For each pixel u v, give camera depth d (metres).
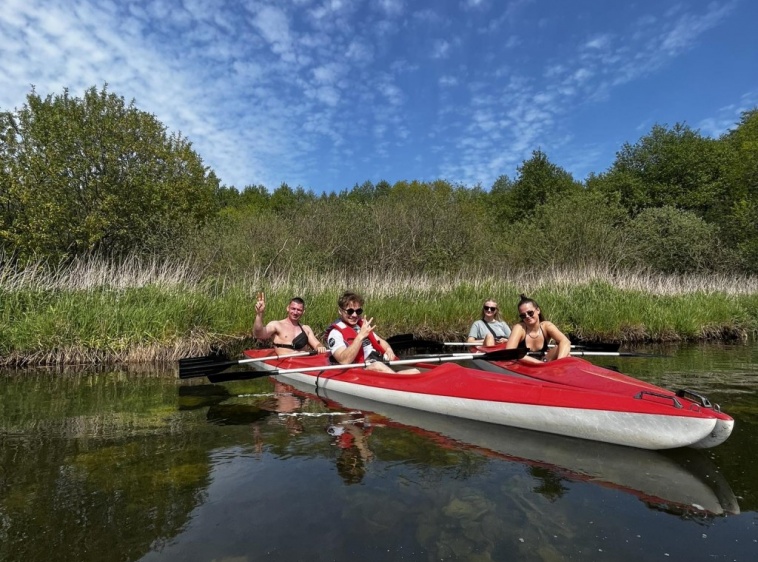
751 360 7.33
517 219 35.81
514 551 2.13
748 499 2.66
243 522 2.39
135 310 8.04
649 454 3.32
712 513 2.50
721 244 20.70
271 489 2.76
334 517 2.44
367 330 5.38
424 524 2.37
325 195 21.94
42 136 13.27
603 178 36.72
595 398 3.61
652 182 33.91
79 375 6.55
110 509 2.55
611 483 2.86
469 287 12.23
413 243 19.17
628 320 10.15
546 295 11.52
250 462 3.19
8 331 7.32
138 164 14.83
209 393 5.40
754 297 12.87
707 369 6.46
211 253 14.10
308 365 5.97
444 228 19.84
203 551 2.15
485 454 3.33
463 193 25.42
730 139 33.19
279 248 15.59
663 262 20.72
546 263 17.97
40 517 2.46
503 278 14.49
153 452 3.40
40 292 8.37
